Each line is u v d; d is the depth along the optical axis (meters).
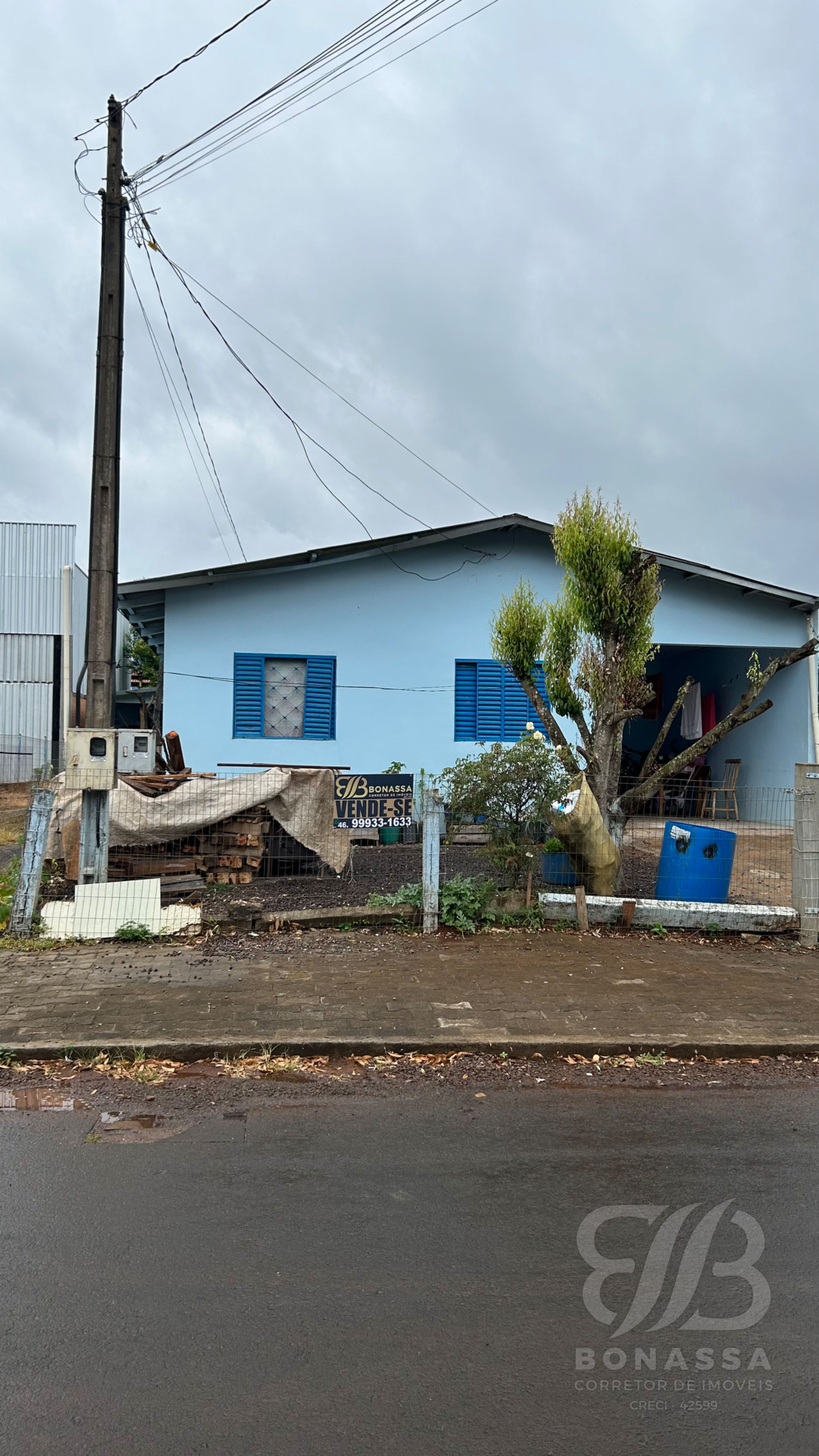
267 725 14.36
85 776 8.30
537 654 10.23
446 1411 2.62
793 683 16.58
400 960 7.44
